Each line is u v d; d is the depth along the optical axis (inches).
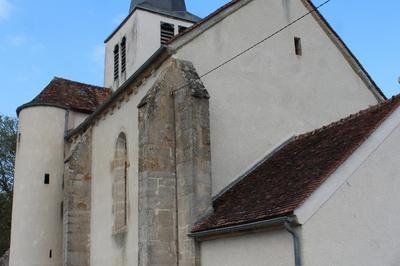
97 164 716.7
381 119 407.2
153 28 968.3
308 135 554.3
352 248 362.6
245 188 495.5
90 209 722.2
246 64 589.3
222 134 546.3
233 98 567.5
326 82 650.8
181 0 1073.5
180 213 490.3
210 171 491.8
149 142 505.4
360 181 378.9
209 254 444.8
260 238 386.9
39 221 805.9
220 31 579.8
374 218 376.2
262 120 581.6
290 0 650.2
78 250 699.4
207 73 556.1
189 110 499.8
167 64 551.5
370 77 687.1
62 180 838.5
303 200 355.6
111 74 1055.6
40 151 837.2
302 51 642.2
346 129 467.5
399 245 380.2
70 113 872.9
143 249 480.1
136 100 610.2
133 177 588.7
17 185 836.0
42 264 789.9
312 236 350.9
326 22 666.2
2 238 1417.3
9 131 1464.1
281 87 609.3
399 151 401.7
